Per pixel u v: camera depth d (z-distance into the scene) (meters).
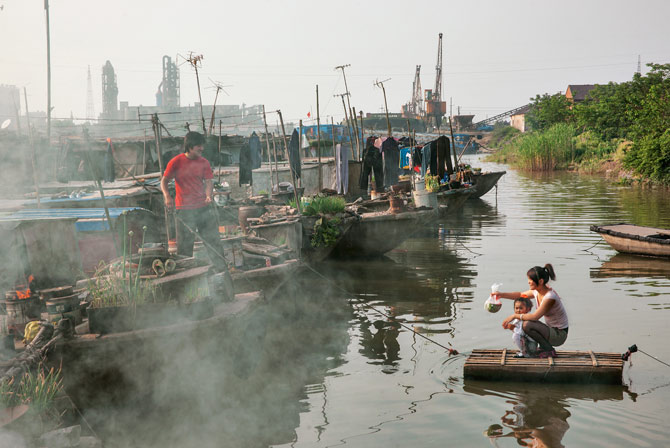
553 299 7.02
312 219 13.92
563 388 6.60
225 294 7.09
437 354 7.87
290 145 20.97
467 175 27.98
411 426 5.79
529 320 7.08
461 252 15.77
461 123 130.00
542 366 6.75
